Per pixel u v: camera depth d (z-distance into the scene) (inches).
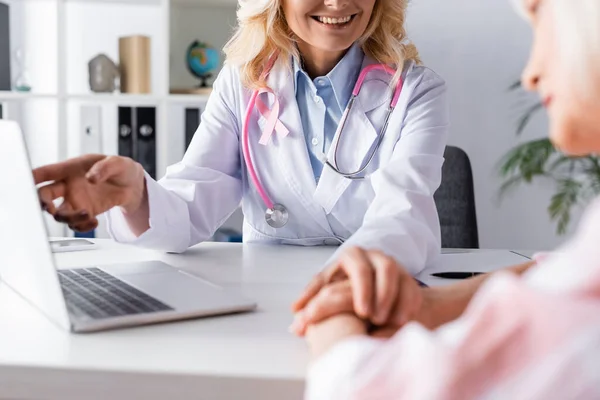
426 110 54.2
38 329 27.7
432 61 105.7
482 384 15.1
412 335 16.8
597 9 15.3
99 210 40.6
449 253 49.8
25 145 26.6
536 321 15.0
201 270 41.1
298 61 56.5
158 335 27.1
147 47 95.6
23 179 27.3
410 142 52.2
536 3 18.0
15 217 29.8
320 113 56.2
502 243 107.8
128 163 42.1
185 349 25.4
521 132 105.6
